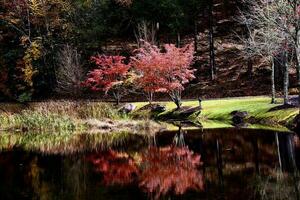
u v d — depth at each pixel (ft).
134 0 187.01
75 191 42.86
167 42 194.59
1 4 200.54
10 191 43.39
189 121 107.65
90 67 189.78
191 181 45.06
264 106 101.30
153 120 112.68
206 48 187.73
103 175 50.44
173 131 91.20
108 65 144.77
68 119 103.40
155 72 123.44
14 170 54.54
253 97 132.46
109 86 136.05
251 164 51.78
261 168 49.34
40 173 52.44
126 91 154.81
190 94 161.48
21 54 191.31
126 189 43.16
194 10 177.88
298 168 48.60
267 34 93.81
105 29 200.85
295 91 134.21
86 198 39.99
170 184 44.52
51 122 101.76
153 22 181.78
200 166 52.70
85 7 206.28
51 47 190.29
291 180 43.19
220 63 176.14
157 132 91.86
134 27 198.49
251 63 160.76
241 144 66.49
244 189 40.42
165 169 52.42
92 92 177.17
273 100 104.53
